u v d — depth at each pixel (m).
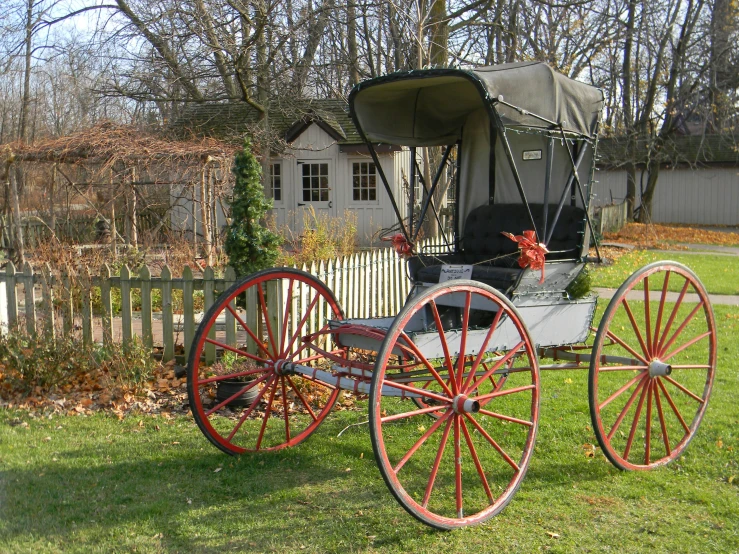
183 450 5.05
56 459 4.86
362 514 4.07
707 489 4.41
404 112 5.53
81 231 13.52
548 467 4.78
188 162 12.48
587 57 21.67
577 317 4.89
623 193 33.59
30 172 13.48
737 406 6.05
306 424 5.65
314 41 15.57
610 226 24.98
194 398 4.64
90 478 4.53
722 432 5.41
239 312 8.72
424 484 4.51
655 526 3.91
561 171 5.56
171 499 4.24
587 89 5.25
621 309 10.57
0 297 7.16
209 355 6.94
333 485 4.49
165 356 7.00
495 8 18.19
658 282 13.36
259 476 4.62
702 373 7.12
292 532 3.84
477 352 4.25
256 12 13.30
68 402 6.11
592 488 4.43
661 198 33.28
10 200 12.82
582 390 6.61
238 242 8.43
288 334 6.90
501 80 4.42
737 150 26.22
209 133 17.98
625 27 22.89
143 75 14.60
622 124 28.72
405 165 20.14
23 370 6.34
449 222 15.80
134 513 4.04
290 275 4.98
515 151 5.86
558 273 4.93
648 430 4.81
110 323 6.71
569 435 5.39
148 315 6.93
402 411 6.03
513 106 4.32
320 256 13.12
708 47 23.75
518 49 18.42
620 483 4.51
